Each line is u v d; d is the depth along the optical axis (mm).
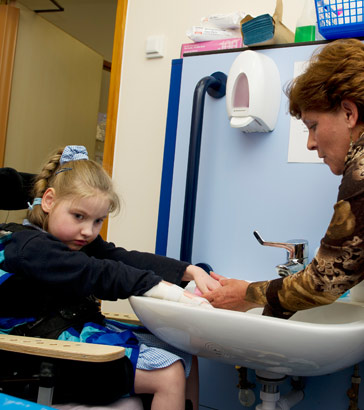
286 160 1312
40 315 981
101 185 1087
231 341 829
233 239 1365
